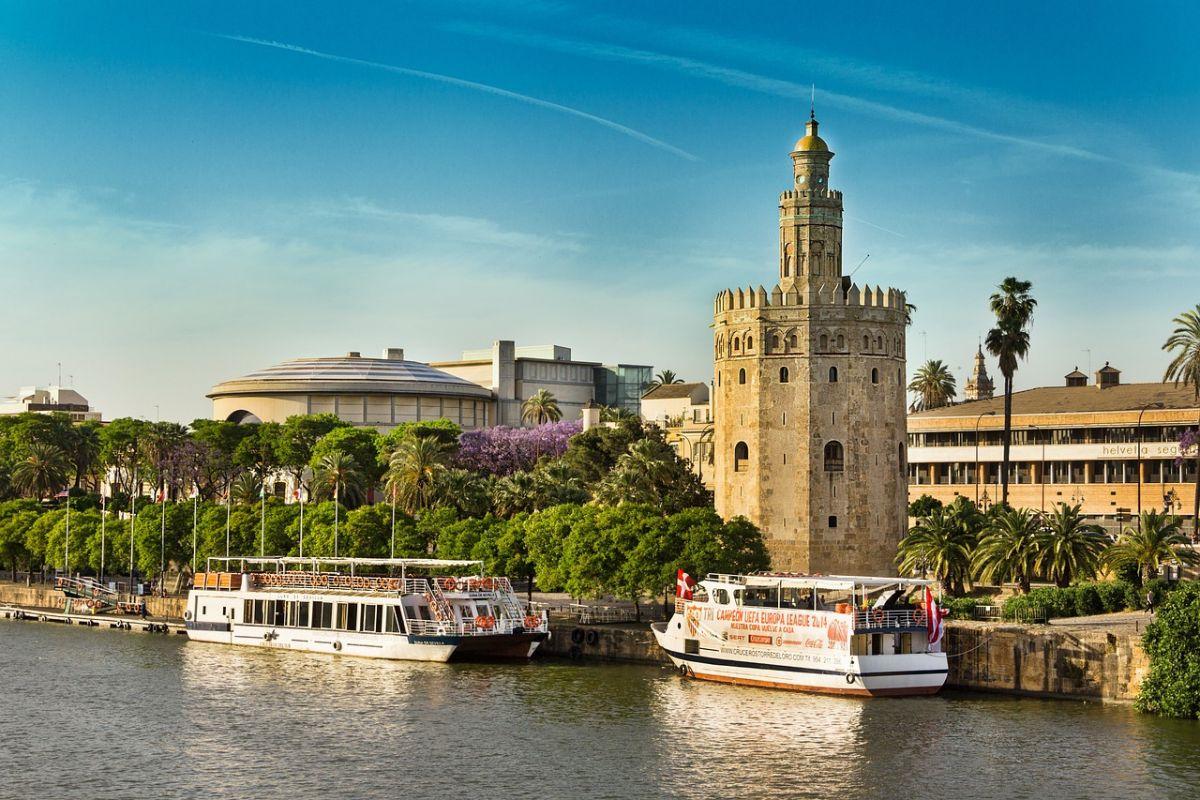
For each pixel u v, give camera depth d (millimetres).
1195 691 90625
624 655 119688
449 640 118375
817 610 102688
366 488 199750
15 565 185375
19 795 79250
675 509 153250
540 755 86188
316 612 127812
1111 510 173375
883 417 143625
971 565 122562
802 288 142750
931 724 91812
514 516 142500
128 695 106000
